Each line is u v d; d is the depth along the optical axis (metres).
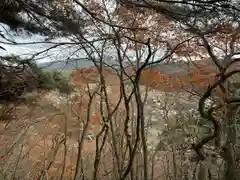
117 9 6.31
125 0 5.17
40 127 7.00
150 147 8.67
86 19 5.90
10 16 6.52
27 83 8.03
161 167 8.12
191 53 7.41
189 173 7.27
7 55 6.82
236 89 7.38
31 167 6.73
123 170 7.07
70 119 7.93
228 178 5.71
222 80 5.39
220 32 5.14
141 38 6.73
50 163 6.29
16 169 6.24
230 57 6.60
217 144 5.73
